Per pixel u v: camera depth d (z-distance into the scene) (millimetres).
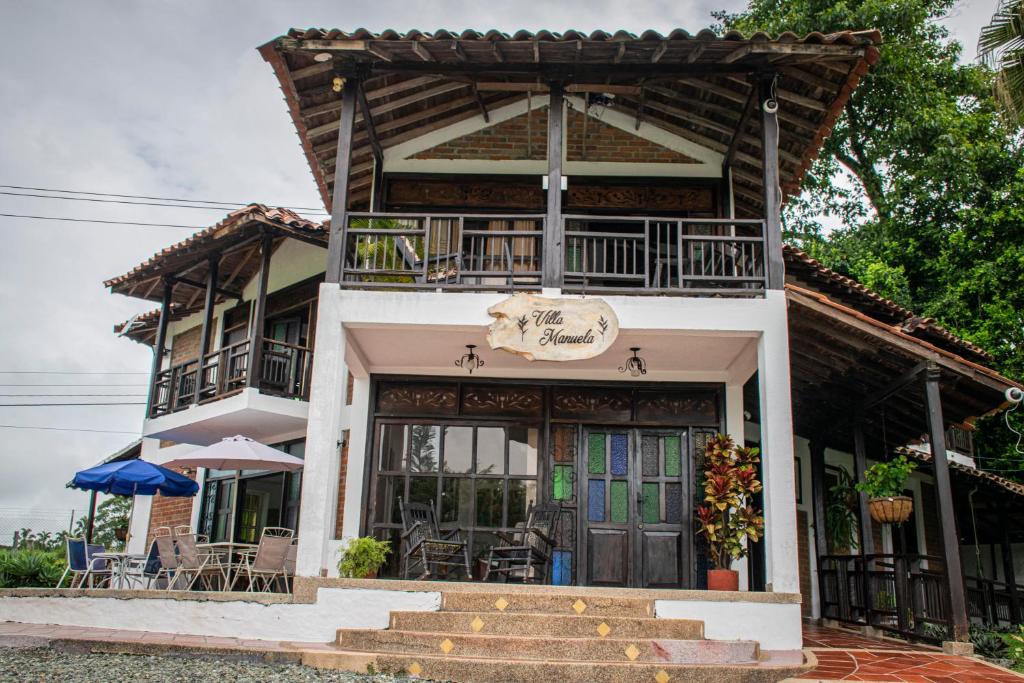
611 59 8305
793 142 9727
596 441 9805
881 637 9266
